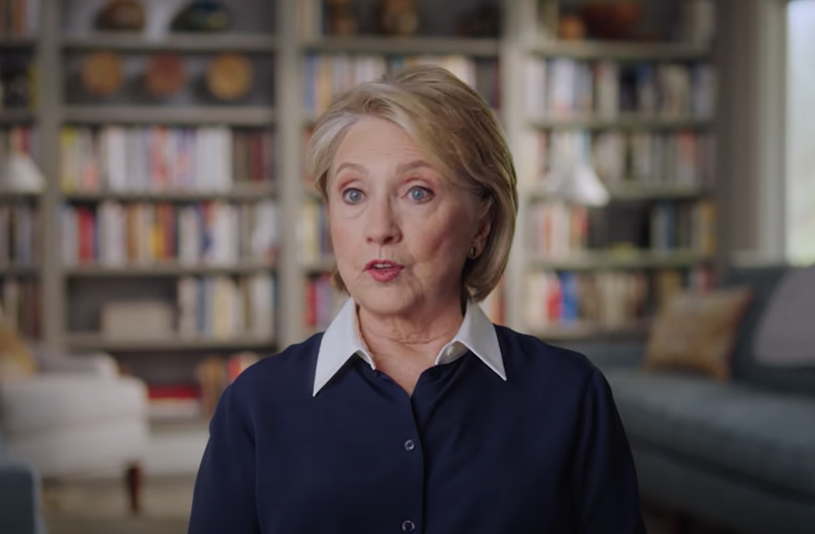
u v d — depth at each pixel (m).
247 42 5.04
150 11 5.19
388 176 0.79
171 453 4.91
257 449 0.82
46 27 4.82
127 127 5.05
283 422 0.82
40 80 4.82
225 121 5.06
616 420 0.87
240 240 5.03
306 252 5.07
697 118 5.30
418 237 0.80
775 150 5.19
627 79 5.27
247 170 5.04
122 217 4.95
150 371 5.27
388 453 0.80
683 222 5.35
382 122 0.80
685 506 3.18
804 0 5.04
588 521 0.86
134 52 5.17
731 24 5.29
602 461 0.85
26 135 4.84
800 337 3.50
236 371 4.99
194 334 5.03
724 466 2.92
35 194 4.93
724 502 2.93
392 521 0.79
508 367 0.85
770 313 3.69
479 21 5.21
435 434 0.81
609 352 4.30
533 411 0.83
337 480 0.80
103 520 3.82
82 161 4.90
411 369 0.85
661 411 3.32
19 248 4.86
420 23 5.39
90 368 4.12
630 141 5.25
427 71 0.82
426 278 0.81
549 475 0.82
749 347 3.82
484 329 0.86
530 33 5.13
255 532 0.83
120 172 4.91
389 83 0.81
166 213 4.98
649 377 3.88
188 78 5.25
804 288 3.61
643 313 5.31
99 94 5.16
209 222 5.00
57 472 3.66
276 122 5.04
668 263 5.39
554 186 4.94
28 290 4.88
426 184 0.80
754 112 5.17
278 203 5.02
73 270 4.91
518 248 5.14
